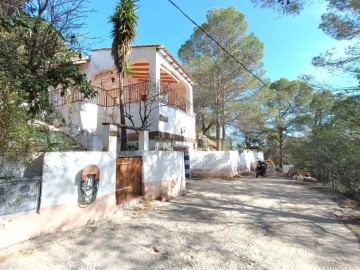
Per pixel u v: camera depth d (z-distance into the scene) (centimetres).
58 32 377
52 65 421
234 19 2255
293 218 721
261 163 2028
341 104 1091
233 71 2216
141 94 1293
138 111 1262
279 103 3116
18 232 411
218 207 805
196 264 429
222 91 2320
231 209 788
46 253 403
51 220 468
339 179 1153
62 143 681
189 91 1856
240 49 2231
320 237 584
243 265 437
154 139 1241
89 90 491
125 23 966
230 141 3747
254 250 498
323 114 2164
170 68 1514
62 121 998
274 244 534
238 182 1503
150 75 1299
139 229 555
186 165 1689
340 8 858
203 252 474
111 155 640
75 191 521
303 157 1886
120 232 526
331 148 1283
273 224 662
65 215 496
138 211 686
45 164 458
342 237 586
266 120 2738
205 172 1802
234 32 2273
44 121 792
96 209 579
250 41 2231
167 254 455
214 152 1812
